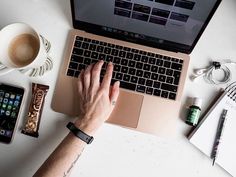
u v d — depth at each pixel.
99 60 0.76
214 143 0.75
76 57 0.76
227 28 0.79
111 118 0.75
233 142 0.75
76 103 0.75
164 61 0.76
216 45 0.79
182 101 0.77
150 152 0.75
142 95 0.75
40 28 0.78
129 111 0.75
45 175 0.68
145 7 0.66
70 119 0.76
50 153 0.75
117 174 0.75
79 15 0.73
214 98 0.78
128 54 0.76
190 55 0.79
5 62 0.68
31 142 0.75
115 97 0.74
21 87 0.76
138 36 0.75
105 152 0.75
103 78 0.74
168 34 0.72
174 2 0.62
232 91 0.77
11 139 0.74
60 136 0.76
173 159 0.75
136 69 0.76
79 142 0.71
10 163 0.75
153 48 0.77
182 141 0.76
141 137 0.76
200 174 0.75
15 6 0.79
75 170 0.75
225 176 0.75
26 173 0.75
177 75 0.76
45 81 0.76
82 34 0.77
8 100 0.74
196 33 0.70
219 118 0.76
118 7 0.67
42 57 0.70
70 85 0.75
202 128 0.75
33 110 0.74
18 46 0.70
